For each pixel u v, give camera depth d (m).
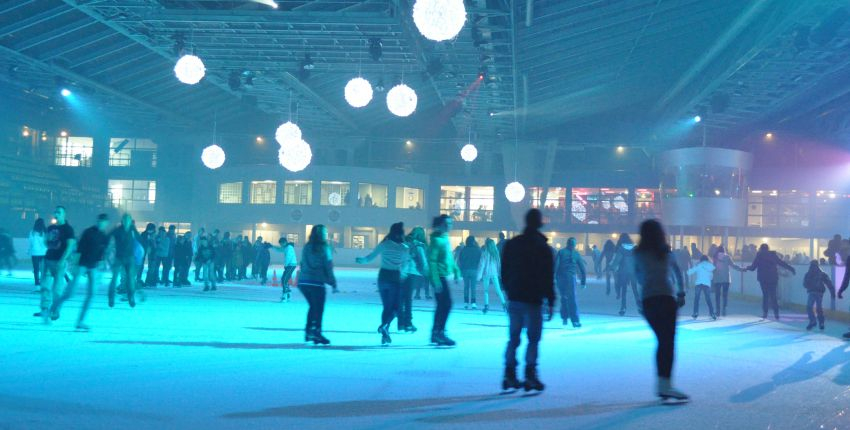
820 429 6.21
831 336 14.33
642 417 6.51
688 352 11.48
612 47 35.41
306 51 30.39
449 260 11.41
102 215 11.87
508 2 25.91
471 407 6.80
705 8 31.56
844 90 40.16
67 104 43.53
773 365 10.10
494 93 38.56
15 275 28.11
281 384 7.75
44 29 29.89
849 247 18.39
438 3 15.13
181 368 8.59
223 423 5.96
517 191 44.12
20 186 47.31
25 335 11.07
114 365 8.66
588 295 27.91
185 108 45.38
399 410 6.60
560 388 7.91
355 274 41.44
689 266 22.81
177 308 16.73
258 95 39.94
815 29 27.84
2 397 6.77
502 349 11.04
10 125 48.66
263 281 28.61
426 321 15.50
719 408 7.01
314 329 10.98
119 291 18.14
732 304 24.27
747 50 31.41
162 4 26.44
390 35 27.53
